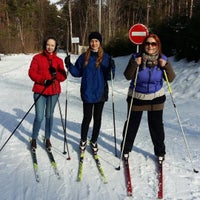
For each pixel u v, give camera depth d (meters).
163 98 4.36
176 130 6.47
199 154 4.95
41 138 5.69
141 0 47.53
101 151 5.08
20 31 48.06
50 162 4.69
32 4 54.25
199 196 3.70
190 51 11.66
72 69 4.61
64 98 10.86
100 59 4.48
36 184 4.07
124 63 17.22
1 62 26.80
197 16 12.01
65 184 4.05
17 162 4.71
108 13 45.19
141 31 9.33
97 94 4.53
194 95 9.46
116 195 3.76
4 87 13.10
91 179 4.16
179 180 4.09
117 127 6.51
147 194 3.76
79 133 6.05
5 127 6.52
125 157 4.57
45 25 64.38
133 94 4.30
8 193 3.86
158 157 4.55
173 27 14.20
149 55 4.12
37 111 4.84
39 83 4.79
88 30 51.19
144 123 6.99
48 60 4.79
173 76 4.26
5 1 47.56
